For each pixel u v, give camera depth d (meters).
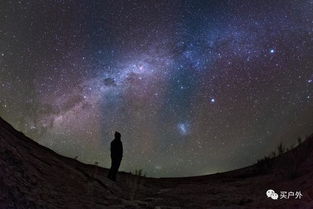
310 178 7.44
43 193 5.61
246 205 6.83
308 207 5.75
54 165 7.86
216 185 9.89
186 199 7.91
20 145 7.75
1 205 4.36
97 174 9.34
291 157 10.38
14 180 5.22
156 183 10.96
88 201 6.27
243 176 11.08
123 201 7.00
